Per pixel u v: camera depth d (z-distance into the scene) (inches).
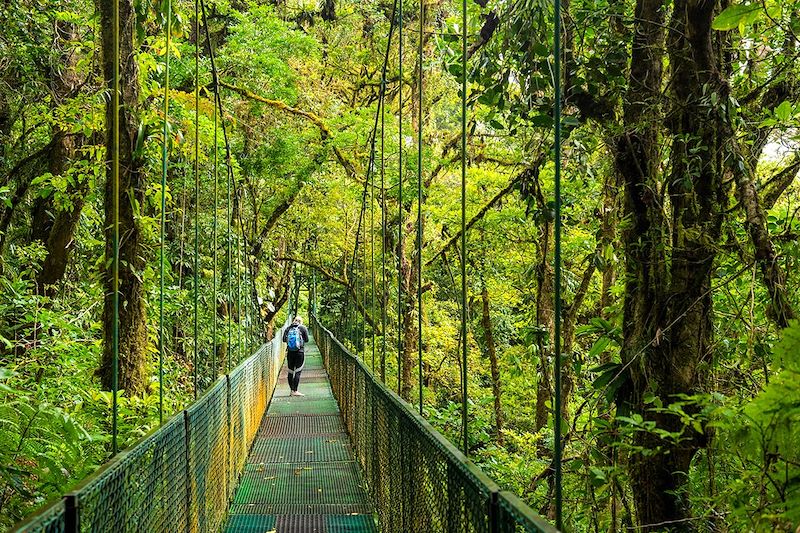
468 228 253.6
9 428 106.9
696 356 110.6
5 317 175.6
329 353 518.3
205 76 372.8
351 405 267.1
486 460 233.3
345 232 586.6
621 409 118.2
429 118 429.7
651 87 124.1
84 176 202.8
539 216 157.6
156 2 142.2
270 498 194.1
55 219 237.1
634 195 123.6
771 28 111.9
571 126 132.3
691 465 114.1
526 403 454.0
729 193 120.6
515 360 197.3
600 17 131.4
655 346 112.0
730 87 110.2
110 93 154.9
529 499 172.4
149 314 199.0
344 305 604.7
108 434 129.0
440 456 85.8
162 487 92.6
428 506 94.3
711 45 110.6
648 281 117.0
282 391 473.4
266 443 277.0
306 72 470.6
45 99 245.4
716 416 81.6
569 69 130.3
